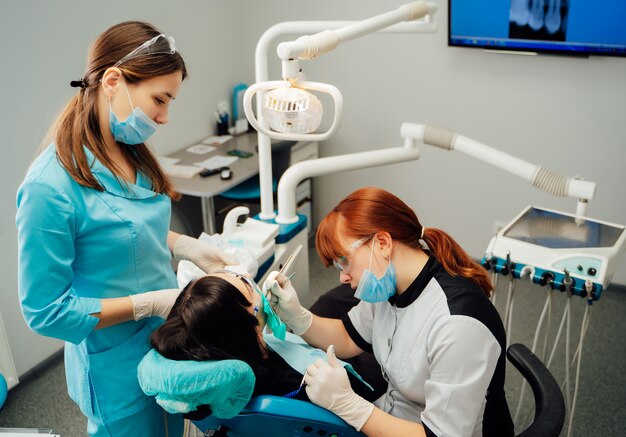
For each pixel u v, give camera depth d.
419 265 1.28
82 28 2.70
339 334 1.55
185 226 3.61
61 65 2.62
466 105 3.29
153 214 1.44
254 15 3.72
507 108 3.20
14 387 2.56
